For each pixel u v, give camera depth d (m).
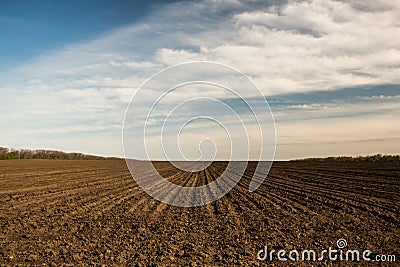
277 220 13.30
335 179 26.55
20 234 11.31
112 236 11.19
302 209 15.27
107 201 17.92
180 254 9.41
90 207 16.14
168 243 10.45
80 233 11.54
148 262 8.81
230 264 8.73
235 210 15.56
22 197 18.72
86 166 47.16
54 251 9.55
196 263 8.77
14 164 50.31
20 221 13.04
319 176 29.47
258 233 11.52
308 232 11.56
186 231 11.91
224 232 11.70
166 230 11.99
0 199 17.98
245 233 11.56
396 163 45.22
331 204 16.22
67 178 29.44
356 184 23.05
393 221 12.80
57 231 11.76
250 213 14.74
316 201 17.17
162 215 14.63
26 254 9.30
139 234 11.48
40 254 9.33
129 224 12.90
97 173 35.16
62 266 8.39
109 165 50.56
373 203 16.12
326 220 13.17
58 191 21.22
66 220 13.31
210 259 9.09
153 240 10.76
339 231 11.63
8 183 25.34
